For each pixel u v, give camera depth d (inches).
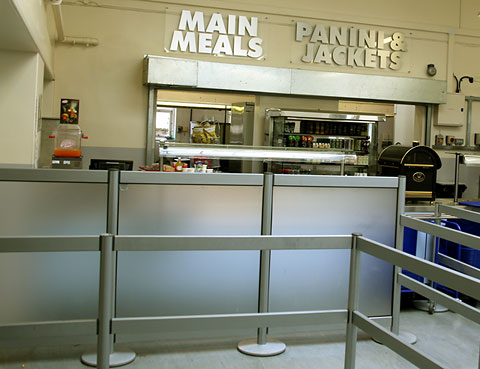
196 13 286.4
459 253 179.8
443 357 130.9
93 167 200.4
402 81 307.7
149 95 280.7
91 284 121.9
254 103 299.9
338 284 136.8
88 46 277.1
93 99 279.1
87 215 120.1
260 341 130.6
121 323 85.7
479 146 335.9
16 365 116.8
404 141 348.2
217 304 129.1
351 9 311.6
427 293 124.3
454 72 334.0
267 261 129.6
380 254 84.4
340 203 134.9
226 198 127.5
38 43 175.0
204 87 279.0
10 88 184.5
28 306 119.7
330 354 128.8
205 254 127.7
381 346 134.6
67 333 85.4
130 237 84.3
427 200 216.2
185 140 390.9
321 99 309.0
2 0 110.8
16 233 117.7
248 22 295.0
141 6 281.6
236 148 213.6
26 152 186.4
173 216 124.9
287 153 222.4
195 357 125.0
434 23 327.0
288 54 302.8
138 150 285.6
